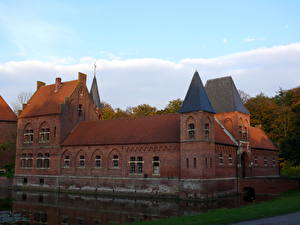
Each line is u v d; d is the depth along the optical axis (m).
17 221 27.23
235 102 50.69
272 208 21.20
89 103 58.53
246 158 51.62
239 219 17.61
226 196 42.88
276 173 62.19
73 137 52.47
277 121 74.12
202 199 38.12
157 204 35.97
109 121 52.50
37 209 33.31
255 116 78.31
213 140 41.56
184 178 39.84
